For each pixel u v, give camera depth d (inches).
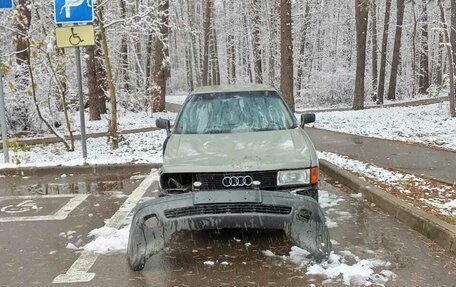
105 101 908.0
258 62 1437.0
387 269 171.3
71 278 171.2
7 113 640.4
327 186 301.9
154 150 456.1
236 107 249.8
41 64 478.0
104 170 364.8
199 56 2108.8
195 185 181.2
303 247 172.7
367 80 1448.1
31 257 194.1
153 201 178.1
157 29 520.7
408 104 1164.5
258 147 204.1
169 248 196.9
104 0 454.3
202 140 217.8
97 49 869.2
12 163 380.8
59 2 357.1
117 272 175.3
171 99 1801.2
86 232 224.7
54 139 587.2
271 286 159.8
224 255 188.2
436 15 1494.8
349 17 1598.2
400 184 286.5
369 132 561.3
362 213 241.3
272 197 173.0
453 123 621.3
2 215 258.4
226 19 2036.2
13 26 458.3
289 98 719.7
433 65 1824.6
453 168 330.3
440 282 159.8
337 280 163.2
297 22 1544.0
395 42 1435.8
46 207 272.7
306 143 211.5
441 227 196.1
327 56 1609.3
